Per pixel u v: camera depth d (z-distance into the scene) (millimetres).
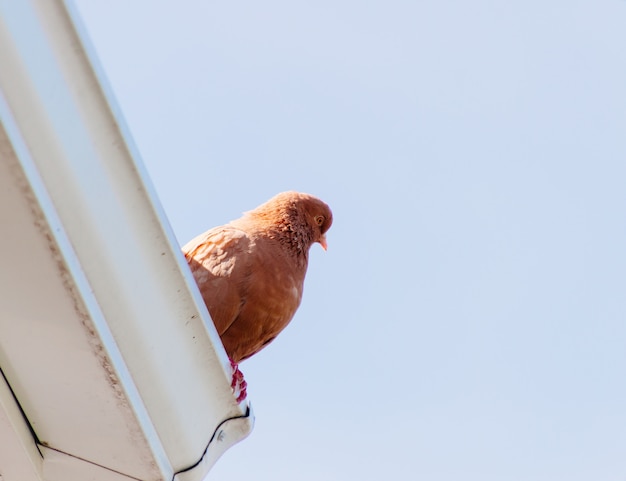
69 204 6996
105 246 7324
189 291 8031
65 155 6895
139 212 7559
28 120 6621
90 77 7020
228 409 8961
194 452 8562
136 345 7785
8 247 6766
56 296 7043
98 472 8477
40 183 6531
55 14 6773
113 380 7598
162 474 8289
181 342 8211
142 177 7445
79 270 6977
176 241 7906
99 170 7219
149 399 8070
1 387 7918
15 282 7012
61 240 6730
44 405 8102
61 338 7383
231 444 9180
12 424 8055
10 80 6488
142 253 7680
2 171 6320
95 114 7133
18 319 7320
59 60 6863
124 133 7266
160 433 8273
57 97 6828
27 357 7664
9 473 8445
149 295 7797
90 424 8117
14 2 6484
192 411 8500
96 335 7250
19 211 6527
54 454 8477
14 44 6465
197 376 8492
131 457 8258
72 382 7773
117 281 7477
